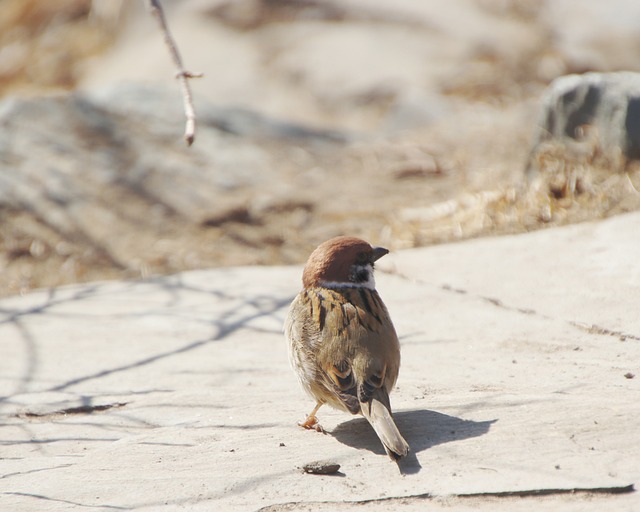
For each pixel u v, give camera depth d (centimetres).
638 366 805
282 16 2461
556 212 1353
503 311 1002
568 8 2478
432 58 2325
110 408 849
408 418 697
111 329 1085
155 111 1969
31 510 599
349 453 654
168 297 1205
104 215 1639
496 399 722
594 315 950
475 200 1488
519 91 2214
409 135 2025
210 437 716
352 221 1563
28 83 2570
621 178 1369
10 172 1741
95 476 648
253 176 1786
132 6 2580
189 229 1598
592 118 1435
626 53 2348
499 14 2478
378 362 659
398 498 574
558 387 759
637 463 591
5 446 769
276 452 666
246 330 1052
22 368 966
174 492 610
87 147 1838
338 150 1934
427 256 1246
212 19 2470
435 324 983
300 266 1351
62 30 2788
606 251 1141
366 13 2444
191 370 924
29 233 1585
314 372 681
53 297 1248
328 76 2288
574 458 604
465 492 571
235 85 2283
